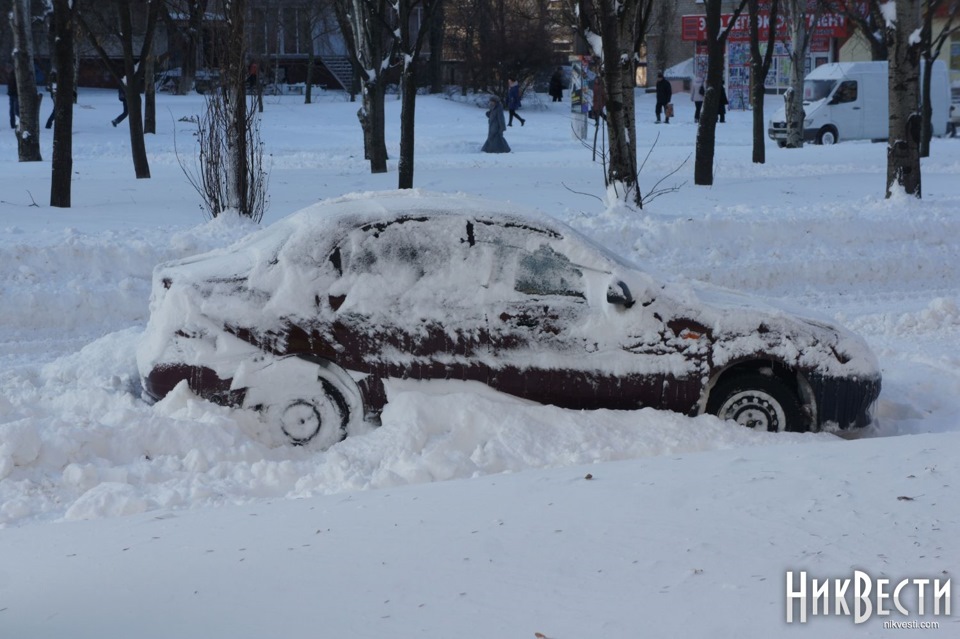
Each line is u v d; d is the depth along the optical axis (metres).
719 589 4.09
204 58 16.48
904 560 4.30
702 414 7.32
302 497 5.96
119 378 8.16
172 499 6.15
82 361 8.65
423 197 7.63
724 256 14.20
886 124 38.47
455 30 56.56
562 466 6.34
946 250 14.94
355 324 7.11
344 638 3.82
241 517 5.39
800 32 36.44
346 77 58.28
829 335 7.55
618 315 7.27
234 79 14.84
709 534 4.65
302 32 53.97
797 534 4.61
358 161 28.73
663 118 48.84
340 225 7.23
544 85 58.56
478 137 37.56
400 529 4.95
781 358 7.43
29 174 23.94
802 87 36.66
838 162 27.91
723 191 20.75
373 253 7.20
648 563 4.37
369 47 26.36
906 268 14.33
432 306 7.16
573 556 4.48
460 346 7.16
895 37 17.52
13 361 9.81
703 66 52.41
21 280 11.45
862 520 4.72
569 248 7.31
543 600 4.07
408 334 7.12
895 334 10.99
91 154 31.80
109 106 45.38
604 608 3.98
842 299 13.20
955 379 9.07
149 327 7.28
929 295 13.52
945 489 5.07
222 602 4.20
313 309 7.10
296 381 7.07
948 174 24.19
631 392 7.28
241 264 7.27
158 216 16.72
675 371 7.30
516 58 52.91
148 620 4.07
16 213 16.48
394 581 4.32
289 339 7.08
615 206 15.73
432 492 5.64
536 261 7.32
